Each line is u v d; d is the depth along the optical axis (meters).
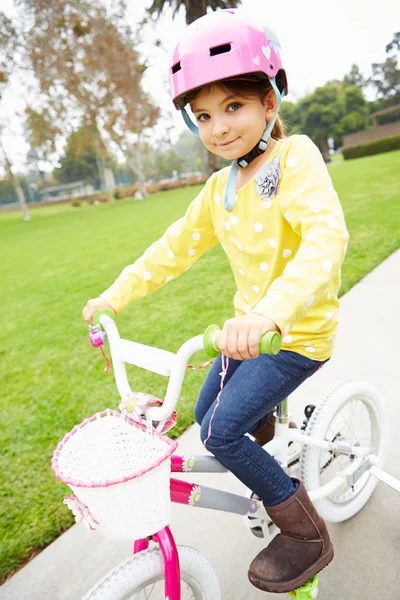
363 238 6.20
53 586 1.92
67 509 2.32
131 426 1.32
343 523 1.94
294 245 1.44
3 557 2.09
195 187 37.19
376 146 31.20
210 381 1.65
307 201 1.32
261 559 1.55
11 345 4.93
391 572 1.69
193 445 2.60
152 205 23.91
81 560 2.02
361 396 1.94
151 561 1.27
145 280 1.69
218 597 1.45
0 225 28.97
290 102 44.88
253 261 1.51
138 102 27.58
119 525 1.17
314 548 1.53
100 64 25.78
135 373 3.62
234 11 1.32
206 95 1.33
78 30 25.28
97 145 32.59
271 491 1.48
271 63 1.32
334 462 2.09
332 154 46.59
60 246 12.63
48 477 2.58
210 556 1.91
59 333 5.08
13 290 7.74
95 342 1.46
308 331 1.43
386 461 2.21
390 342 3.33
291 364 1.44
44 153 31.42
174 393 1.19
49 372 4.02
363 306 3.98
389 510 1.97
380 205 8.69
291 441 1.74
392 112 44.47
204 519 2.11
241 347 1.06
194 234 1.68
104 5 25.61
